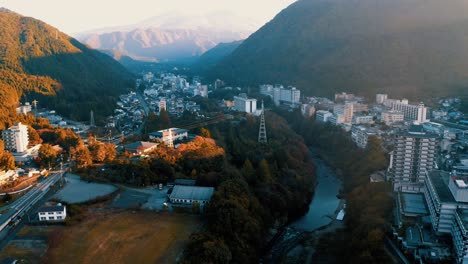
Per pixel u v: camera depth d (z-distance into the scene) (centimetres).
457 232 18950
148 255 19325
